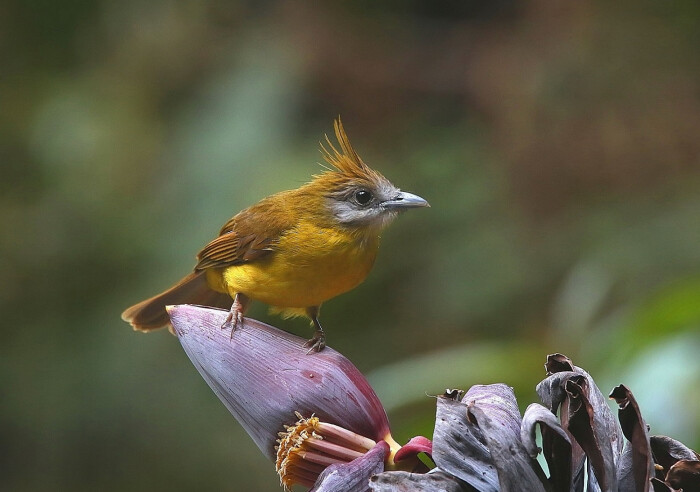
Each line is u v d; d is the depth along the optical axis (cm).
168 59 1395
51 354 1307
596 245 1166
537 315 1203
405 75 1373
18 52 1496
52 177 1369
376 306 1323
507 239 1257
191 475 1259
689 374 629
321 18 1381
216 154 1273
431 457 479
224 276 744
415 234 1323
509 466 414
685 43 1269
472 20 1416
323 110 1370
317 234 724
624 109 1227
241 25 1421
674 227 1142
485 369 770
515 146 1260
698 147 1200
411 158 1353
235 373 524
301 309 759
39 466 1274
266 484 1257
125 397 1272
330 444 498
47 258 1334
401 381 779
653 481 420
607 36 1277
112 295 1311
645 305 697
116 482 1269
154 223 1294
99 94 1403
